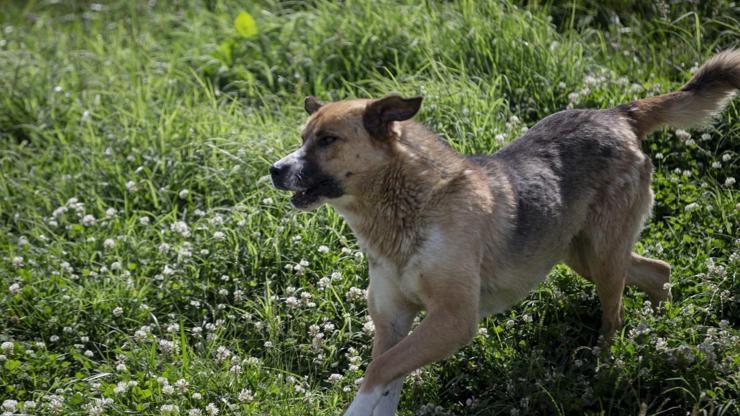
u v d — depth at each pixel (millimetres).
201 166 8797
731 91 6938
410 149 6008
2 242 8398
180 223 7922
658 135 8352
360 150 5980
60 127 10156
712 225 7402
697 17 9391
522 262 6289
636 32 9914
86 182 8906
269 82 10250
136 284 7539
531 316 6797
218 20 11781
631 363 6133
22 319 7191
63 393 6363
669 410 5980
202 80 10664
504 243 6137
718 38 9461
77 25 13258
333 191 6094
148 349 6809
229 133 9164
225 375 6441
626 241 6730
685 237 7312
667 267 7000
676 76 9242
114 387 6293
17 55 11750
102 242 8086
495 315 7000
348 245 7695
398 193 5941
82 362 6754
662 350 6082
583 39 9789
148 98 10195
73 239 8328
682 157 8133
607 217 6641
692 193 7727
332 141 6027
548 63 9250
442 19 10133
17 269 7699
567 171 6531
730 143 8219
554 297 6953
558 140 6664
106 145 9414
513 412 5914
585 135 6664
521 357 6418
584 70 9320
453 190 5930
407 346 5695
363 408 5547
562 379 6109
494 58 9523
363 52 10141
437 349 5719
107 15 13617
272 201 8117
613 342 6512
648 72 9328
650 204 6922
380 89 9414
